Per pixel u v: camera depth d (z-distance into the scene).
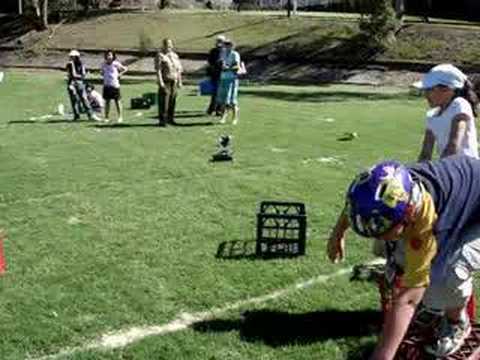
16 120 14.54
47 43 35.78
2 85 22.44
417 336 3.71
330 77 29.02
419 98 20.44
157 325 4.61
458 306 3.58
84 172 9.21
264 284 5.21
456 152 4.40
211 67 14.30
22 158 10.18
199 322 4.62
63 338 4.42
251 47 31.80
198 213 7.16
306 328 4.50
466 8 36.03
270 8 40.59
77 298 5.00
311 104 17.91
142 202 7.63
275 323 4.58
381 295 4.23
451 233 3.33
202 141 11.62
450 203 3.24
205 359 4.15
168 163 9.77
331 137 12.12
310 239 6.24
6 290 5.14
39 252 5.96
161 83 13.17
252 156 10.27
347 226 3.71
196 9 40.19
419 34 30.58
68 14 38.16
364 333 4.43
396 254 3.29
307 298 4.95
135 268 5.56
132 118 14.65
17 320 4.65
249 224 6.77
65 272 5.49
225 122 13.84
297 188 8.27
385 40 29.89
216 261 5.69
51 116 15.16
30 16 37.34
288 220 5.95
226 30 33.88
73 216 7.09
